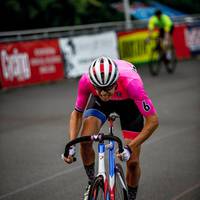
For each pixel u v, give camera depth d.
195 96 25.95
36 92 29.91
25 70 32.38
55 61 34.19
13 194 11.98
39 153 15.89
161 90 28.38
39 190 12.20
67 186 12.41
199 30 47.75
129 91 9.25
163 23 35.06
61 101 26.19
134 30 40.28
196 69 38.53
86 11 50.22
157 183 12.32
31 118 21.88
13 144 17.30
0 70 31.17
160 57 35.59
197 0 64.56
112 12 55.91
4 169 14.23
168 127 18.86
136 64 40.16
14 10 45.94
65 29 39.09
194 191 11.66
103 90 8.52
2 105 25.92
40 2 47.00
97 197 8.46
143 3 59.19
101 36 37.19
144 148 15.87
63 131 19.03
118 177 9.20
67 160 8.85
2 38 46.06
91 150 9.93
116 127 18.97
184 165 13.83
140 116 9.91
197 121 19.84
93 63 8.57
